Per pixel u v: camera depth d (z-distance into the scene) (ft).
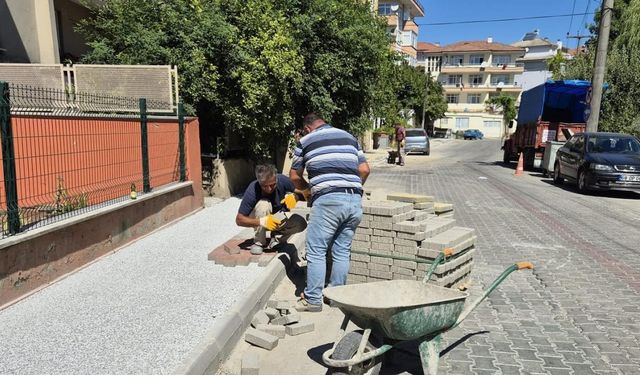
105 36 35.99
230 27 32.32
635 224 31.50
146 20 33.06
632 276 20.07
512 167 78.59
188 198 28.60
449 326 11.35
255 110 33.78
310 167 15.20
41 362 11.14
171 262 18.93
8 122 14.84
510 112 238.48
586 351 13.38
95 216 18.69
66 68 28.78
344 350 10.67
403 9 172.96
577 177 48.21
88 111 24.44
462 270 17.89
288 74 33.71
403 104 167.63
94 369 10.89
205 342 12.10
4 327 12.93
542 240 26.37
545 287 18.62
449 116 264.93
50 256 16.28
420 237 16.72
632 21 79.10
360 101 46.62
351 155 15.16
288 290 17.95
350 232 15.60
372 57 43.04
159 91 28.50
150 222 23.67
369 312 10.31
